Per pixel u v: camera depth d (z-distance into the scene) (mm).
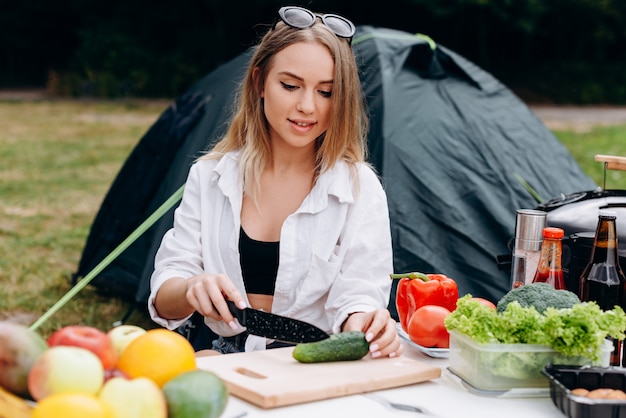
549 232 1679
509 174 3939
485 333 1418
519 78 25875
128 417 1099
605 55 26625
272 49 1871
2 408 1152
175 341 1270
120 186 4531
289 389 1354
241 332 1936
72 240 6562
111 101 21766
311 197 1958
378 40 4215
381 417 1312
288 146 1989
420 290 1785
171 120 4379
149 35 25078
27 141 12984
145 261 4309
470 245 3742
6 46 26625
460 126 4008
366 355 1575
